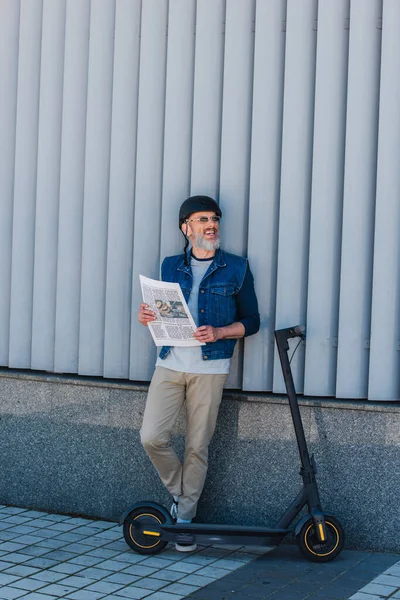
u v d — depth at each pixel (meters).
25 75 5.73
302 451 4.60
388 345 4.79
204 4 5.16
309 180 4.96
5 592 4.18
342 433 4.81
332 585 4.25
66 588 4.24
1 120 5.83
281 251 4.98
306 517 4.57
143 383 5.38
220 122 5.18
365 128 4.79
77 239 5.59
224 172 5.12
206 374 4.73
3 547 4.86
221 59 5.16
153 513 4.74
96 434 5.43
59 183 5.66
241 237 5.11
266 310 5.05
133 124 5.40
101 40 5.47
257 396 5.00
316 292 4.91
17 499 5.70
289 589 4.20
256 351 5.07
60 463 5.55
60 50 5.62
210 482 5.12
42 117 5.66
